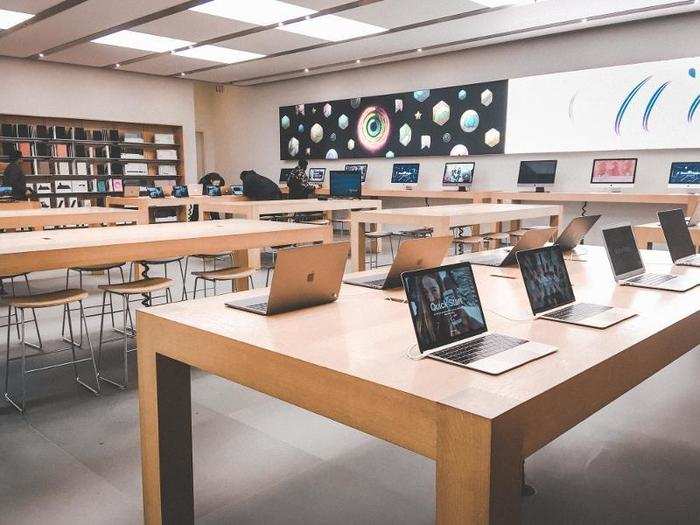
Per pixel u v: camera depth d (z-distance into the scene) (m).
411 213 5.35
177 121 12.27
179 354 1.76
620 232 2.62
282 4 6.96
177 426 1.86
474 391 1.19
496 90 9.17
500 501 1.10
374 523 1.94
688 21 7.34
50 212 5.26
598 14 7.29
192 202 7.86
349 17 7.43
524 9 7.07
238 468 2.30
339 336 1.63
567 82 8.39
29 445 2.51
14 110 10.13
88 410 2.90
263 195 7.70
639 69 7.75
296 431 2.64
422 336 1.46
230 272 4.03
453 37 8.51
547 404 1.21
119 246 3.31
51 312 4.90
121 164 11.47
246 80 12.28
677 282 2.44
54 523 1.94
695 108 7.39
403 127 10.45
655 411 2.82
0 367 3.53
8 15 7.61
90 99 11.00
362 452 2.44
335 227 11.39
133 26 7.91
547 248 2.03
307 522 1.94
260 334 1.64
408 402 1.19
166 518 1.85
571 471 2.26
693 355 3.67
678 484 2.17
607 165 8.00
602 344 1.55
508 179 9.29
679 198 7.07
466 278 1.67
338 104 11.38
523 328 1.73
